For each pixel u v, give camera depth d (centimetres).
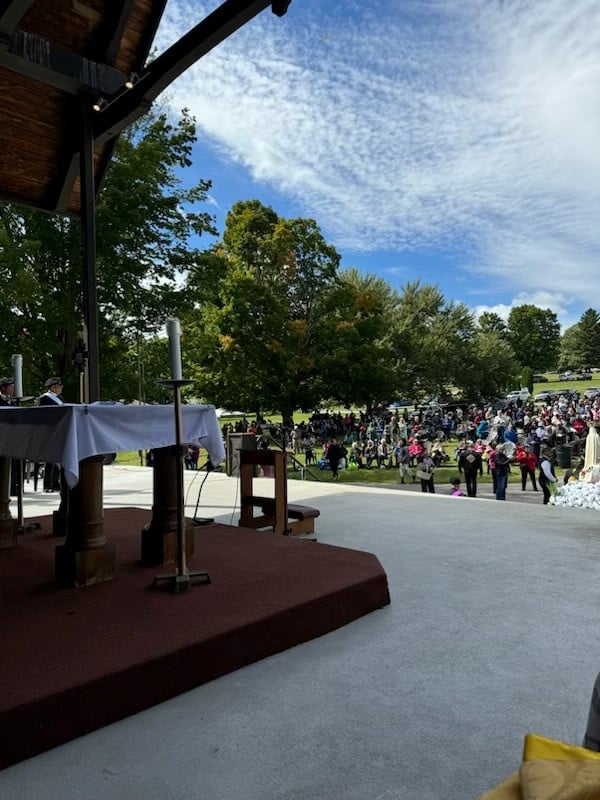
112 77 498
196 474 1155
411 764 181
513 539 501
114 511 594
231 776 177
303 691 231
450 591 355
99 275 1433
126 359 1706
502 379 5797
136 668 219
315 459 2489
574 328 10469
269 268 3344
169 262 1603
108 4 504
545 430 2412
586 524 570
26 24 489
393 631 292
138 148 1490
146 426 336
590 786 75
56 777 178
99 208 1398
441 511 653
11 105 554
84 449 303
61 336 1537
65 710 199
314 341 3519
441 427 3453
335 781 174
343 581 318
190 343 2191
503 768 179
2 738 184
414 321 5306
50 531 498
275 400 3428
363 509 671
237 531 480
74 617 273
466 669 248
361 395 3616
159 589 314
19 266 1305
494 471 1348
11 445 349
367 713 213
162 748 193
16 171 615
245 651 255
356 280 5250
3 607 290
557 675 241
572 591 353
